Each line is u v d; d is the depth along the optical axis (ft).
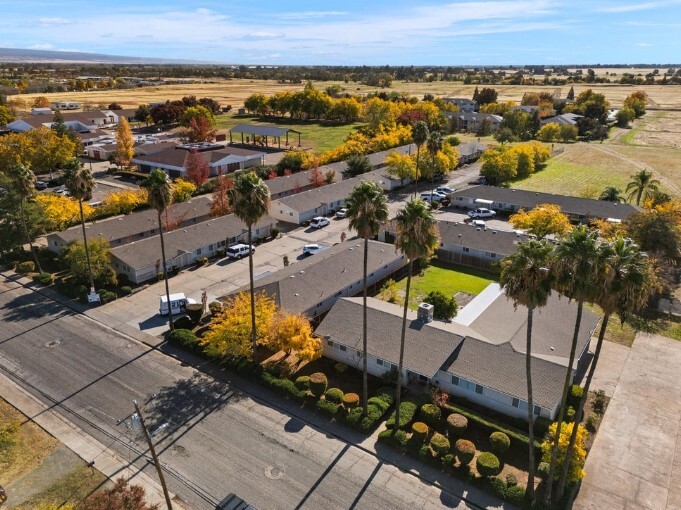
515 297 85.05
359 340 131.75
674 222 175.32
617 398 121.19
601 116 588.50
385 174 315.78
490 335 130.82
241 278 190.39
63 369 133.49
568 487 93.04
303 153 352.49
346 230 245.45
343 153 361.71
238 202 117.29
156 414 116.47
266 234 233.55
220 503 90.74
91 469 100.42
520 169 349.61
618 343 145.28
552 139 498.69
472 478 96.78
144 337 149.59
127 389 125.49
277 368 129.29
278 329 129.90
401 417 111.34
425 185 328.90
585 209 248.73
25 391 124.57
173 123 586.45
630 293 75.92
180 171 331.98
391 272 190.29
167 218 230.89
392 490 95.40
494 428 108.47
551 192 310.24
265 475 98.73
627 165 382.83
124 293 176.24
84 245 176.04
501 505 92.22
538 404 108.37
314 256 188.96
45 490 95.35
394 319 136.15
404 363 122.31
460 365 119.96
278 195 288.51
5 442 103.65
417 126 257.14
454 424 107.65
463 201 282.15
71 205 222.07
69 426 112.68
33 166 317.83
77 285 177.47
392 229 220.84
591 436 108.68
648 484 96.89
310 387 120.78
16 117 537.65
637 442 107.45
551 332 133.39
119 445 106.93
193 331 151.74
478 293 178.29
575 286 77.25
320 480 97.60
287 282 157.99
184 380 129.49
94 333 151.64
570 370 83.66
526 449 104.78
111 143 421.18
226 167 357.61
